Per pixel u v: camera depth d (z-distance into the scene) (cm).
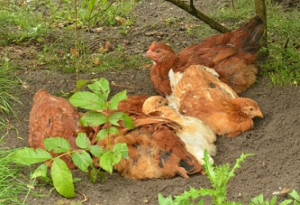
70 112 219
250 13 339
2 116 239
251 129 229
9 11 344
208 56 256
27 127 234
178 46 307
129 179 207
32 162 194
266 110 243
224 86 242
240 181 204
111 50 303
